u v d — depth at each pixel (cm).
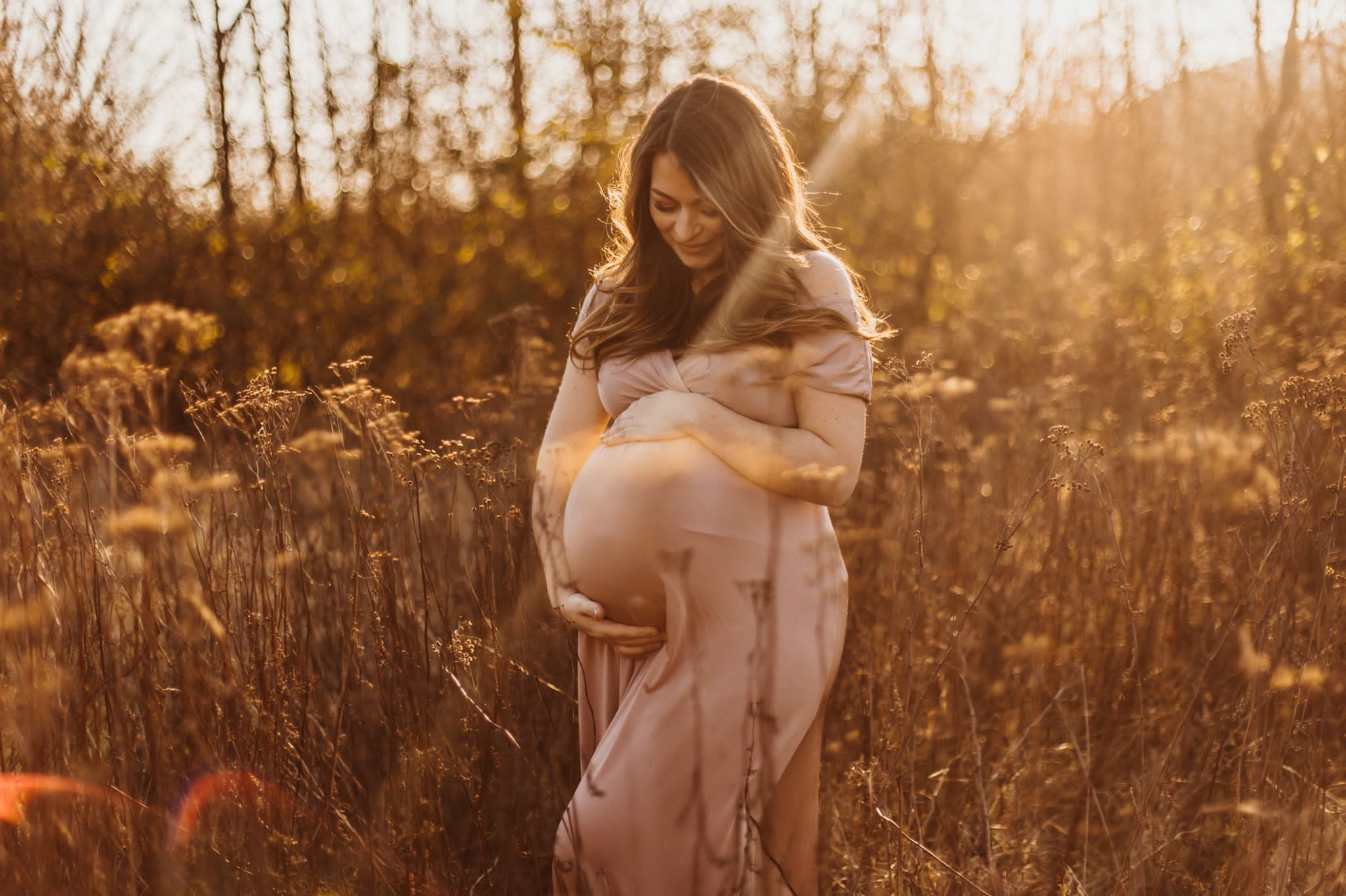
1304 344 380
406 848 208
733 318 191
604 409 216
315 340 534
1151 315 541
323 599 244
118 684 190
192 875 184
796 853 204
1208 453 320
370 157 587
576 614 200
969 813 244
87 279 514
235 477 214
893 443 338
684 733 190
